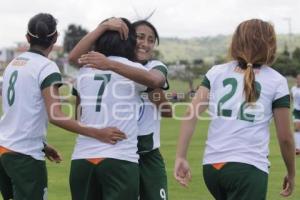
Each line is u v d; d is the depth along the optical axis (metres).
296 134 25.62
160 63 8.83
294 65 76.38
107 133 7.59
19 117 8.33
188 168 7.06
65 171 18.84
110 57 7.86
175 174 7.04
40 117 8.35
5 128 8.48
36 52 8.47
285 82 7.09
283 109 7.01
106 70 7.66
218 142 7.00
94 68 7.72
